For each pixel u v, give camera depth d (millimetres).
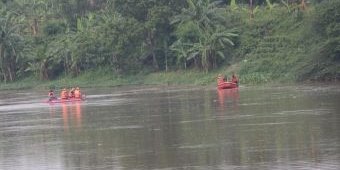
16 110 161250
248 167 70688
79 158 82812
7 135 109812
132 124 112812
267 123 101438
